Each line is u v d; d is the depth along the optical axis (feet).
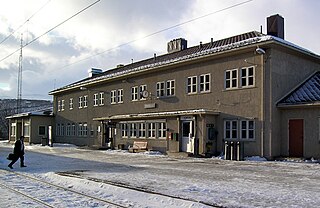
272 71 73.61
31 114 153.38
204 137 80.64
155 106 99.96
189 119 85.10
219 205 29.22
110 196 34.50
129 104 110.42
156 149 95.86
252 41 75.97
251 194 33.94
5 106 291.17
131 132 105.91
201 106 86.74
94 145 123.24
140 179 44.52
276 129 73.92
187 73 91.04
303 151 71.51
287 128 74.08
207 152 80.53
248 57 77.30
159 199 32.01
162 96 97.91
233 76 80.18
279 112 74.95
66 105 150.30
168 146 91.30
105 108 122.21
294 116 73.26
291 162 67.10
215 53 81.82
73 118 143.54
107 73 136.05
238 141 76.69
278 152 74.13
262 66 74.33
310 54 81.56
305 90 76.38
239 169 55.31
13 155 62.34
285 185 39.14
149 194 33.71
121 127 110.01
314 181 42.19
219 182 41.47
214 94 83.71
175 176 47.14
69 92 148.36
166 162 68.90
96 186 39.70
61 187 40.24
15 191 37.68
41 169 59.11
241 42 78.79
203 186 38.58
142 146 98.84
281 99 75.20
